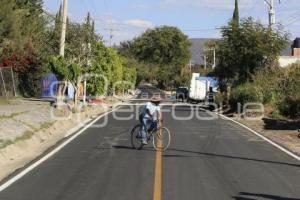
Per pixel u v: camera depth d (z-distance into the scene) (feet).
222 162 57.00
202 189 41.93
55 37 182.19
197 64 597.52
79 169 51.01
